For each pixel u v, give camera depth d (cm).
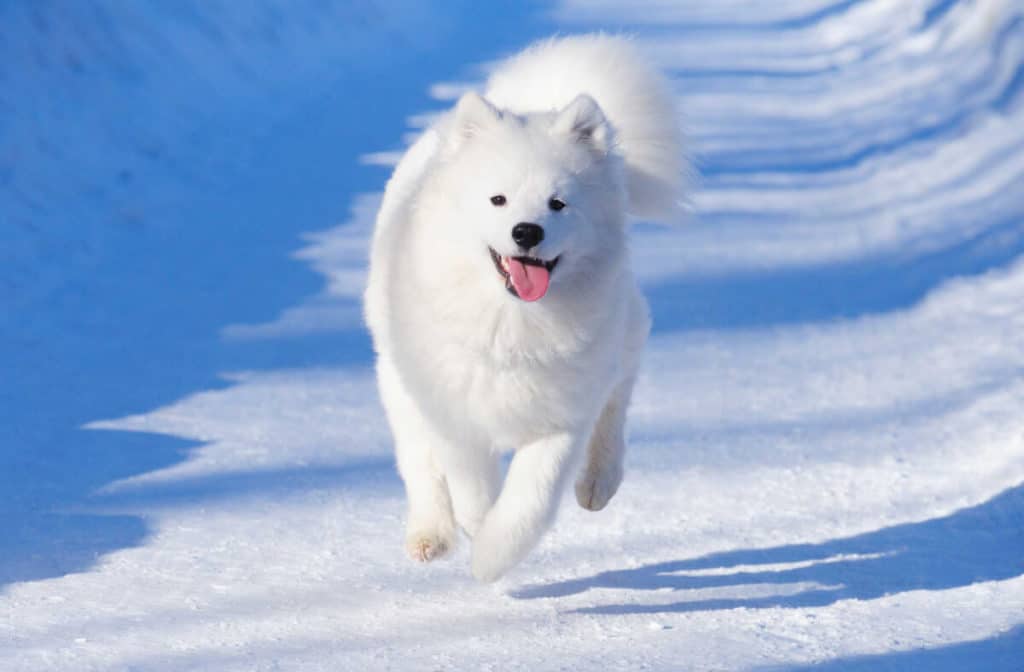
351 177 1655
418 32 2927
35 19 1633
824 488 785
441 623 587
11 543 664
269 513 729
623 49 728
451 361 600
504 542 604
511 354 591
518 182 580
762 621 586
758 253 1458
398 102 2145
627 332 691
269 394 952
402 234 639
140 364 999
